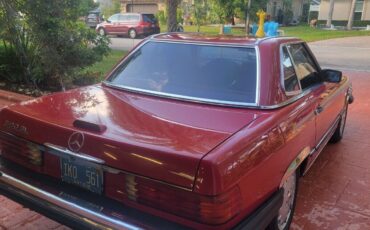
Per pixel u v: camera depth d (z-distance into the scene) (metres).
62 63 7.80
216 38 3.55
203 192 2.10
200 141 2.33
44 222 3.46
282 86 3.14
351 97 5.79
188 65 3.38
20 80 8.96
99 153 2.40
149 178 2.23
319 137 3.96
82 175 2.52
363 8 36.22
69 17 7.94
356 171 4.73
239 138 2.38
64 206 2.52
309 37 25.95
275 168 2.71
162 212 2.23
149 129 2.52
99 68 10.97
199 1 23.31
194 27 30.39
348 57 16.22
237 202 2.25
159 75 3.42
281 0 42.62
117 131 2.49
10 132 2.90
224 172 2.13
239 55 3.26
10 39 8.16
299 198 4.04
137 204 2.31
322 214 3.75
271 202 2.63
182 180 2.14
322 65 13.73
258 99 2.94
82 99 3.19
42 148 2.69
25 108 2.98
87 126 2.54
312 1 43.50
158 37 3.79
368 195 4.14
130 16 26.58
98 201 2.47
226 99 3.01
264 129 2.60
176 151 2.19
